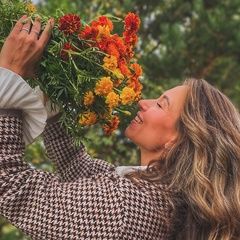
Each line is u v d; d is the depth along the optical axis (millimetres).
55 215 1414
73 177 1831
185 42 4281
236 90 4445
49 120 1768
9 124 1439
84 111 1583
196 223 1513
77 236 1414
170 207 1500
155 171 1581
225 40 4336
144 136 1642
